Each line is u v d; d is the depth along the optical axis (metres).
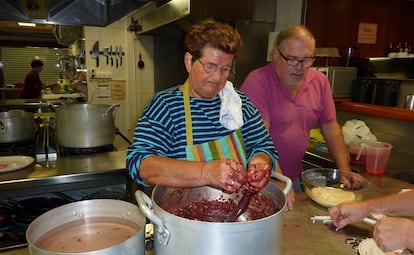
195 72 0.85
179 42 3.59
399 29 2.86
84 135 1.67
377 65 2.73
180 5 2.30
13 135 1.78
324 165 1.72
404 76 2.53
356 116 2.36
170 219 0.55
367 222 0.90
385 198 0.91
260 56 2.72
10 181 1.36
